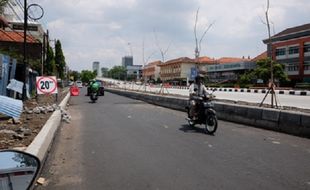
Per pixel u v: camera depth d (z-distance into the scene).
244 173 6.51
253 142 9.77
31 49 51.78
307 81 73.75
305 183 5.93
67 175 6.36
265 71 67.25
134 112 18.88
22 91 20.00
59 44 92.12
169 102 23.17
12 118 11.59
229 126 13.27
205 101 12.00
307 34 73.88
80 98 34.88
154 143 9.49
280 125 11.86
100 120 14.86
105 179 6.11
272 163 7.29
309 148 8.92
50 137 9.12
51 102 22.75
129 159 7.60
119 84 97.94
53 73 66.12
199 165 7.10
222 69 98.62
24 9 20.34
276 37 81.12
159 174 6.42
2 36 49.41
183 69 114.44
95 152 8.33
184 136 10.72
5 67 17.98
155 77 142.50
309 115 10.65
